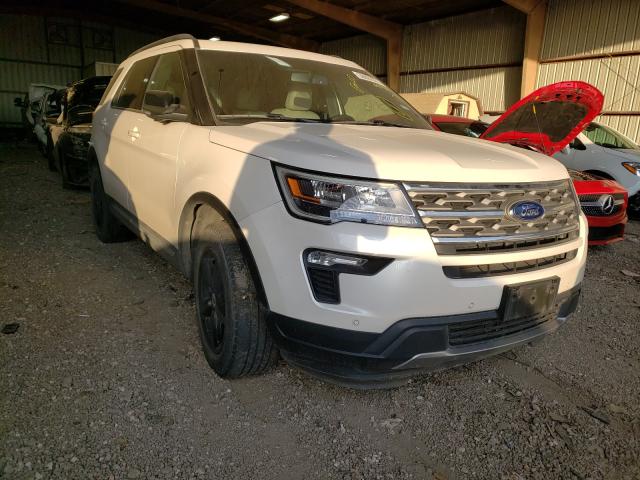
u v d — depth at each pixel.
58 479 1.94
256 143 2.44
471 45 16.39
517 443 2.34
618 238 5.78
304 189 2.15
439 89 17.73
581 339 3.49
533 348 3.30
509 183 2.32
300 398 2.58
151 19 25.70
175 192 2.99
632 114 12.25
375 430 2.38
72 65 25.36
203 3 21.06
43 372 2.63
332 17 17.75
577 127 4.87
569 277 2.56
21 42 23.88
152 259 4.49
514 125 5.39
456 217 2.17
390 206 2.09
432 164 2.22
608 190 5.59
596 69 12.88
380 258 2.07
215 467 2.07
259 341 2.48
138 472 2.01
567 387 2.84
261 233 2.26
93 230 5.41
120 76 4.63
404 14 17.70
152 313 3.42
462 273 2.19
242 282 2.45
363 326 2.10
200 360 2.86
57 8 24.22
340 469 2.11
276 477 2.04
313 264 2.13
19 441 2.12
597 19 12.71
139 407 2.41
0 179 8.55
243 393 2.58
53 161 9.65
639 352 3.33
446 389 2.75
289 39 23.94
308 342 2.20
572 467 2.21
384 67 20.47
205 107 3.01
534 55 13.96
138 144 3.63
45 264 4.25
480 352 2.29
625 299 4.37
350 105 3.60
